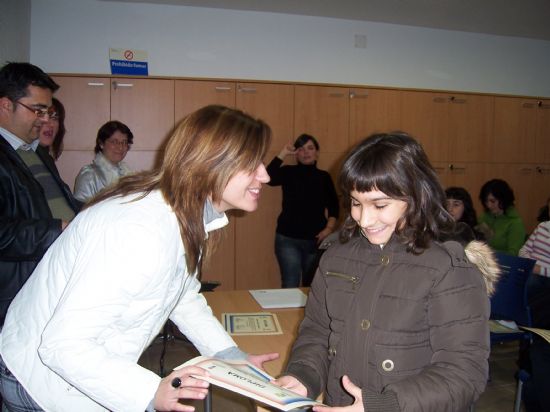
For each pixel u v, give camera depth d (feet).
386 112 13.67
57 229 4.62
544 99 15.07
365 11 13.24
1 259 4.55
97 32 12.35
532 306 7.22
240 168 2.80
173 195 2.81
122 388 2.57
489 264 3.12
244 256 12.83
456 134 14.37
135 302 2.77
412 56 14.64
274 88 12.84
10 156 4.96
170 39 12.76
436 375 2.66
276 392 2.65
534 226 15.38
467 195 9.12
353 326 3.08
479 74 15.38
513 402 8.23
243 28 13.20
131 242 2.56
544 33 15.21
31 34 12.00
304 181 12.15
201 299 4.19
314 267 9.98
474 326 2.73
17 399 3.07
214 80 12.49
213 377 2.66
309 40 13.70
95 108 11.96
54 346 2.47
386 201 2.90
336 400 3.13
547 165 15.33
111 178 9.97
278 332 5.26
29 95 5.13
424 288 2.87
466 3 12.63
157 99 12.23
